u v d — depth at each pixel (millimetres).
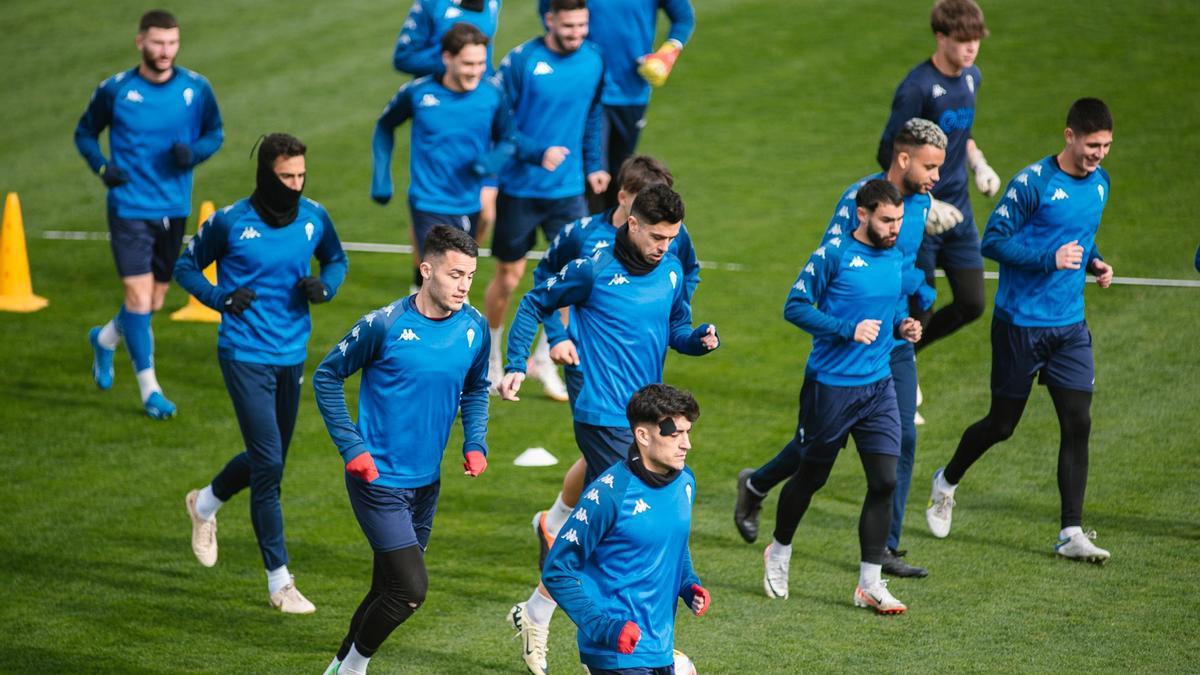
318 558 28047
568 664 23781
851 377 25125
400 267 46750
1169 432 33219
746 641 24219
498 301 37469
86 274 46438
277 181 25344
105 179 34750
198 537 26797
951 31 31078
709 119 59469
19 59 68312
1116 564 27172
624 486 18406
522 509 30344
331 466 32938
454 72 35375
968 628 24609
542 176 36719
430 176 36375
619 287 23469
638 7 40281
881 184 24766
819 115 59469
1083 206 27422
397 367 21594
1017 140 55000
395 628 23109
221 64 66875
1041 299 27438
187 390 37406
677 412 18156
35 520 29469
